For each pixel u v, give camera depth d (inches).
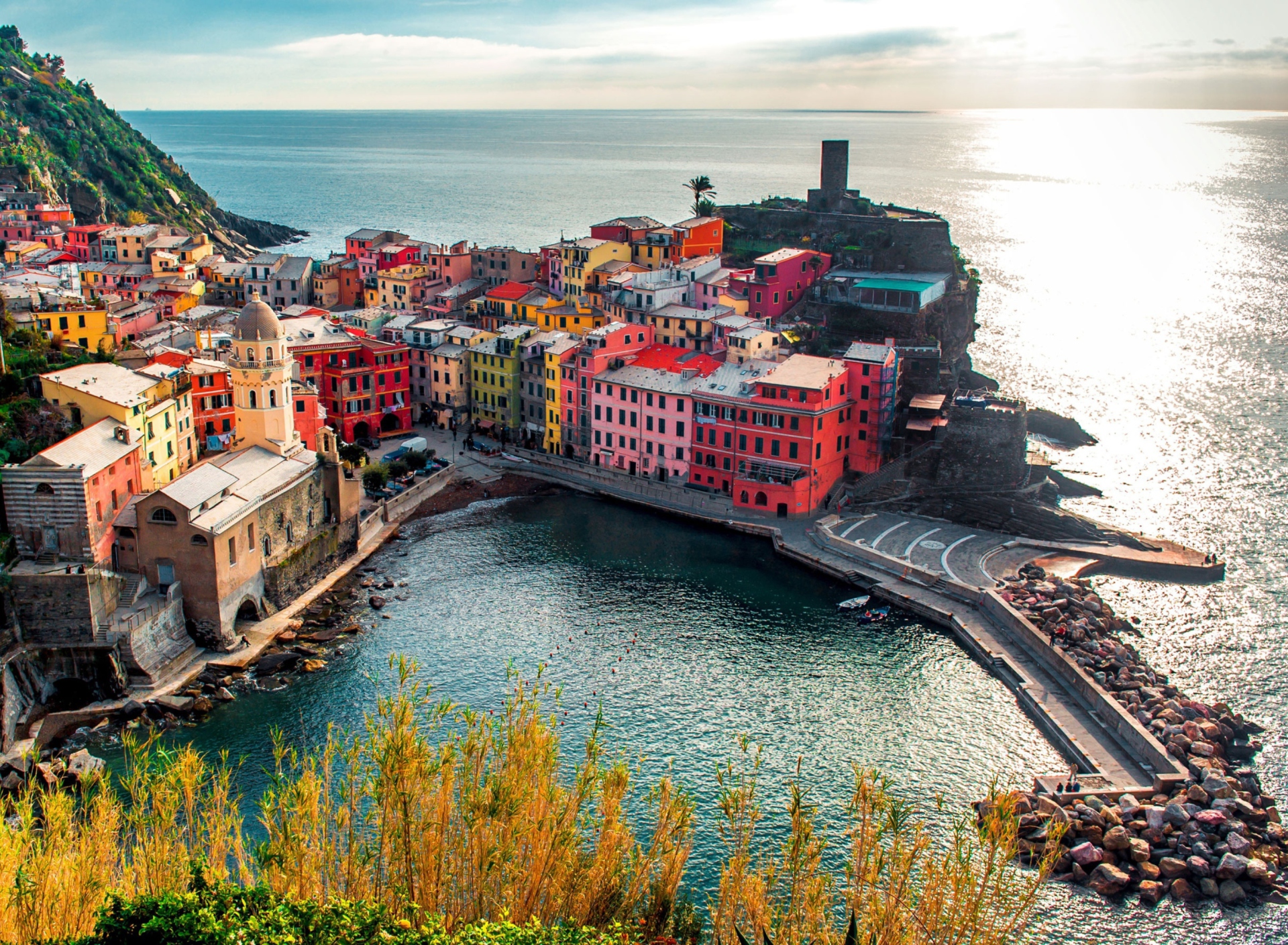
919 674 4894.2
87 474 4709.6
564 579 5880.9
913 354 7244.1
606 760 4084.6
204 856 2470.5
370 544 6348.4
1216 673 4975.4
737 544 6422.2
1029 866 3582.7
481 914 2333.9
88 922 2204.7
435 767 2427.4
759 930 2292.1
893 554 6063.0
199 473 5226.4
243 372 5762.8
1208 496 7293.3
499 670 4832.7
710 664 4936.0
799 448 6614.2
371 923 2171.5
